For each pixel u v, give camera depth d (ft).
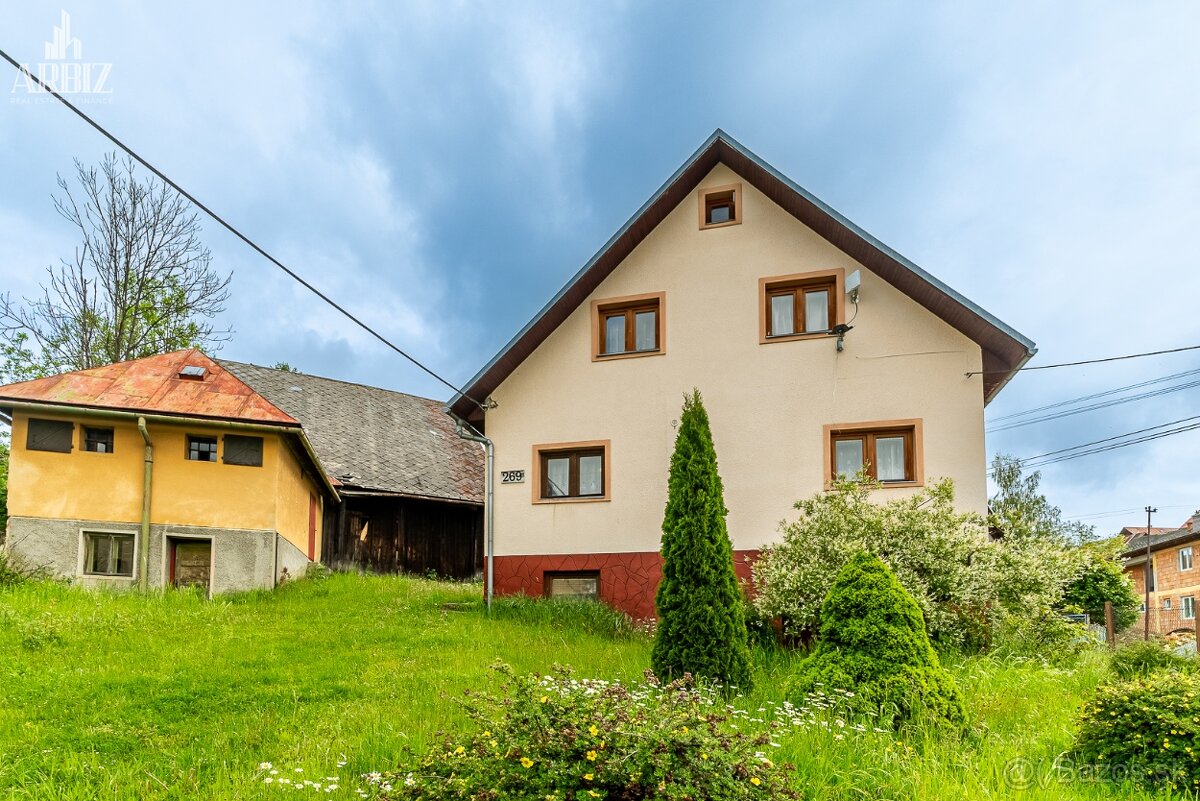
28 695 29.48
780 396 50.16
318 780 21.11
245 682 31.65
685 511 35.06
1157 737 22.47
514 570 53.57
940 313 48.08
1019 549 42.80
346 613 49.90
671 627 33.65
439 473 87.40
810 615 40.19
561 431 54.19
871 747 22.65
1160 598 125.59
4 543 55.62
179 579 58.90
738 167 52.80
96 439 58.39
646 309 54.60
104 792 20.74
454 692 30.35
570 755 16.14
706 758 16.47
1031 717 27.76
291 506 65.98
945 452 47.01
